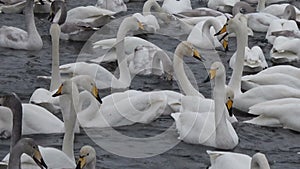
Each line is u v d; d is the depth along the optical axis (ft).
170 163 68.33
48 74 90.22
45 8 115.85
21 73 90.33
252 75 85.05
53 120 71.61
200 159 68.95
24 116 70.64
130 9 119.96
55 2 108.47
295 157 69.82
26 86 85.92
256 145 71.82
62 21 107.86
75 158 68.08
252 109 76.18
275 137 73.46
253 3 128.26
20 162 56.59
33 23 100.32
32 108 71.36
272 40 105.50
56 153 61.11
